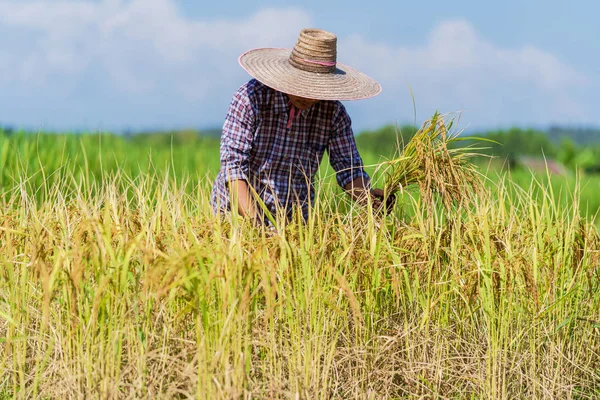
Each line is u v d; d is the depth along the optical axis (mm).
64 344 3287
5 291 3639
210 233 3652
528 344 3898
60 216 3604
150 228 3500
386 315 3766
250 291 3297
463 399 3727
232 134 4332
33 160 7508
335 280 3498
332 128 4562
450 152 4090
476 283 3721
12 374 3551
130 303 3236
